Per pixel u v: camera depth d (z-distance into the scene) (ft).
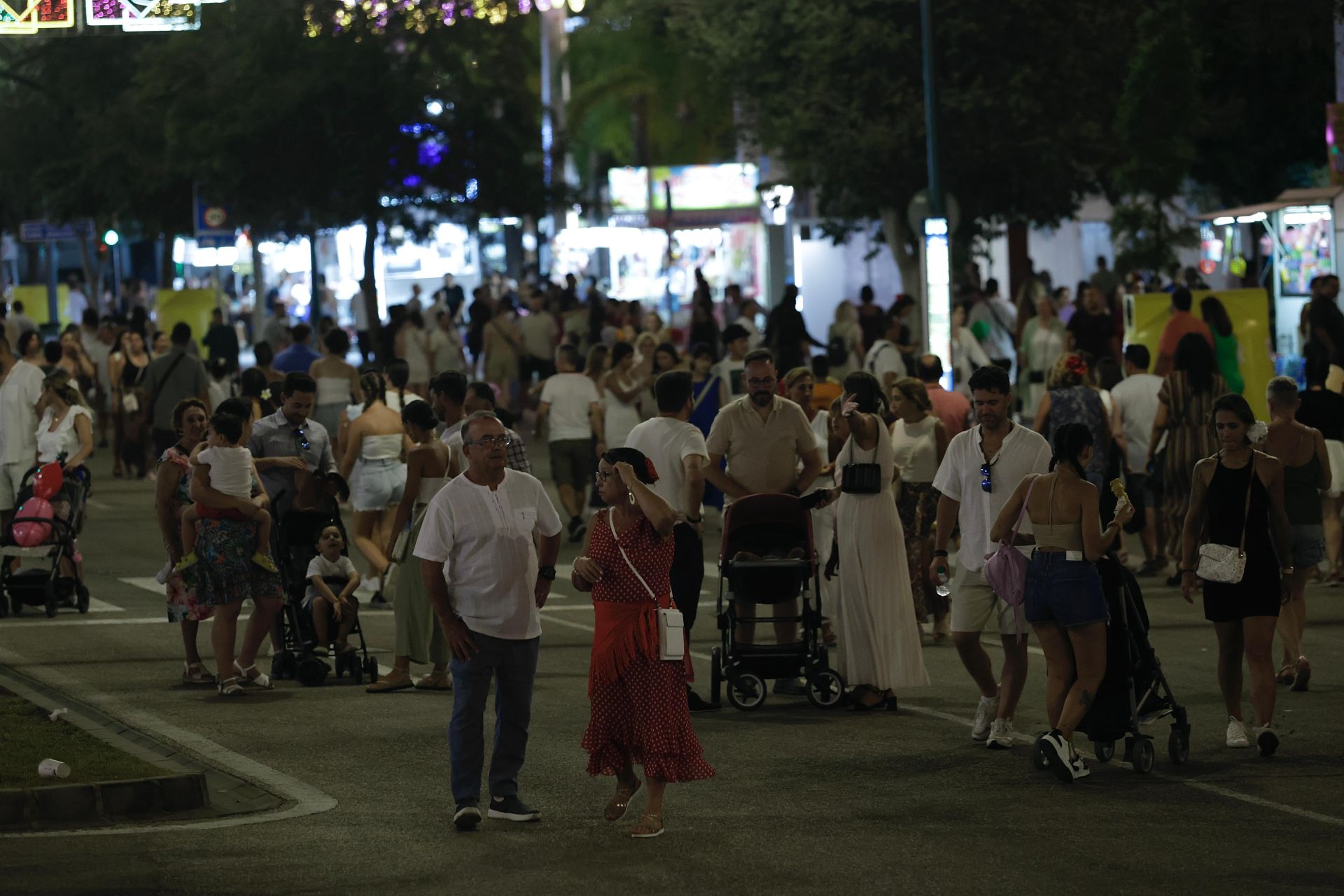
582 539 141.90
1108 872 54.13
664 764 58.75
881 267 322.75
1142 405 122.11
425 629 85.51
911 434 99.04
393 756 71.20
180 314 245.86
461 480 60.39
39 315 323.16
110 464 202.39
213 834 58.80
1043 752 66.90
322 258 444.96
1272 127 259.60
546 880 53.01
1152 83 219.41
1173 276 230.27
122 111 268.21
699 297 215.10
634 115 360.28
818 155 246.88
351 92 231.30
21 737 70.69
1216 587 72.64
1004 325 220.23
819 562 87.61
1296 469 85.76
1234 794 64.85
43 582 108.58
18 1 122.72
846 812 62.13
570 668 92.58
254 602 85.61
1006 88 238.48
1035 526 68.44
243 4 233.55
